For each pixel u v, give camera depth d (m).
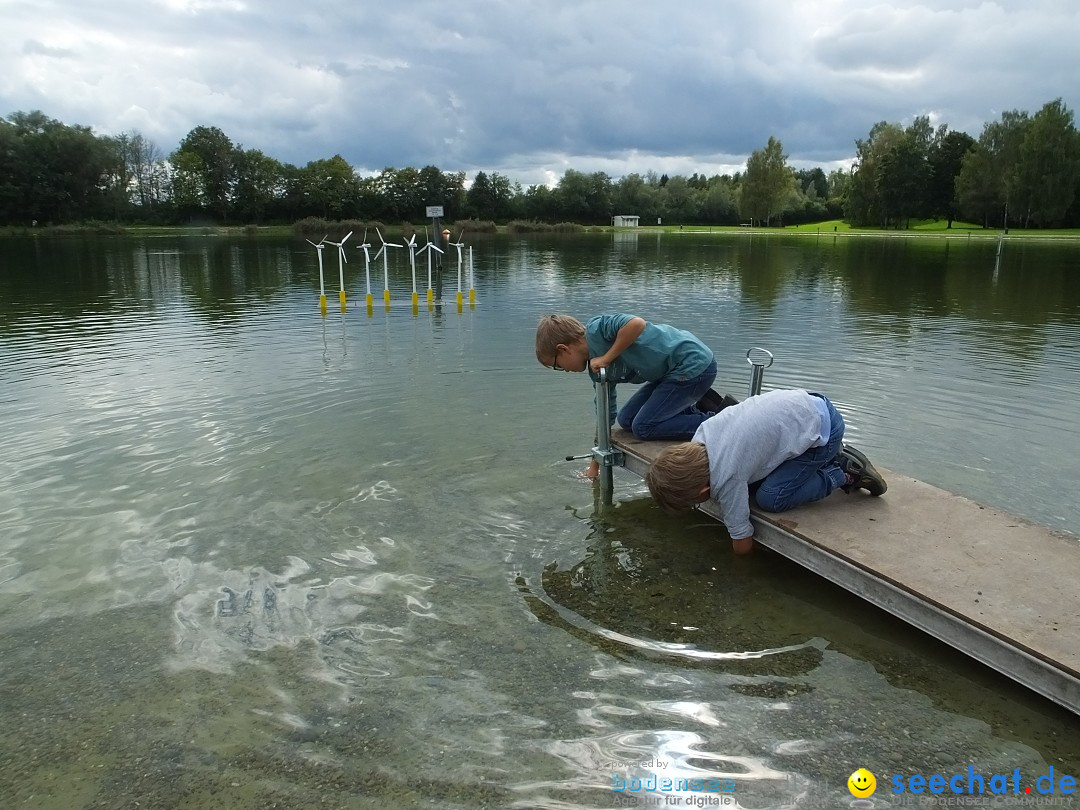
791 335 9.35
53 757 2.24
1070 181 48.12
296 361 7.67
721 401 4.42
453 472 4.50
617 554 3.55
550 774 2.17
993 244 36.38
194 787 2.12
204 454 4.78
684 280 17.56
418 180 65.31
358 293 14.53
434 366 7.40
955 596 2.65
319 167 64.44
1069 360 7.73
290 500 4.08
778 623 2.98
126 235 47.72
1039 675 2.35
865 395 6.23
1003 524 3.24
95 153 50.66
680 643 2.84
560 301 13.28
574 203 71.69
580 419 5.54
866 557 2.94
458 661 2.70
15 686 2.56
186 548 3.52
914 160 58.28
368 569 3.35
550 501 4.12
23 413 5.69
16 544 3.55
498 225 68.00
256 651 2.75
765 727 2.38
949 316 11.21
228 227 59.22
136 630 2.88
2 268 20.47
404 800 2.07
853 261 24.44
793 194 71.94
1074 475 4.40
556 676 2.62
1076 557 2.93
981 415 5.63
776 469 3.37
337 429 5.29
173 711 2.44
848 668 2.69
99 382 6.70
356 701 2.48
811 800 2.09
